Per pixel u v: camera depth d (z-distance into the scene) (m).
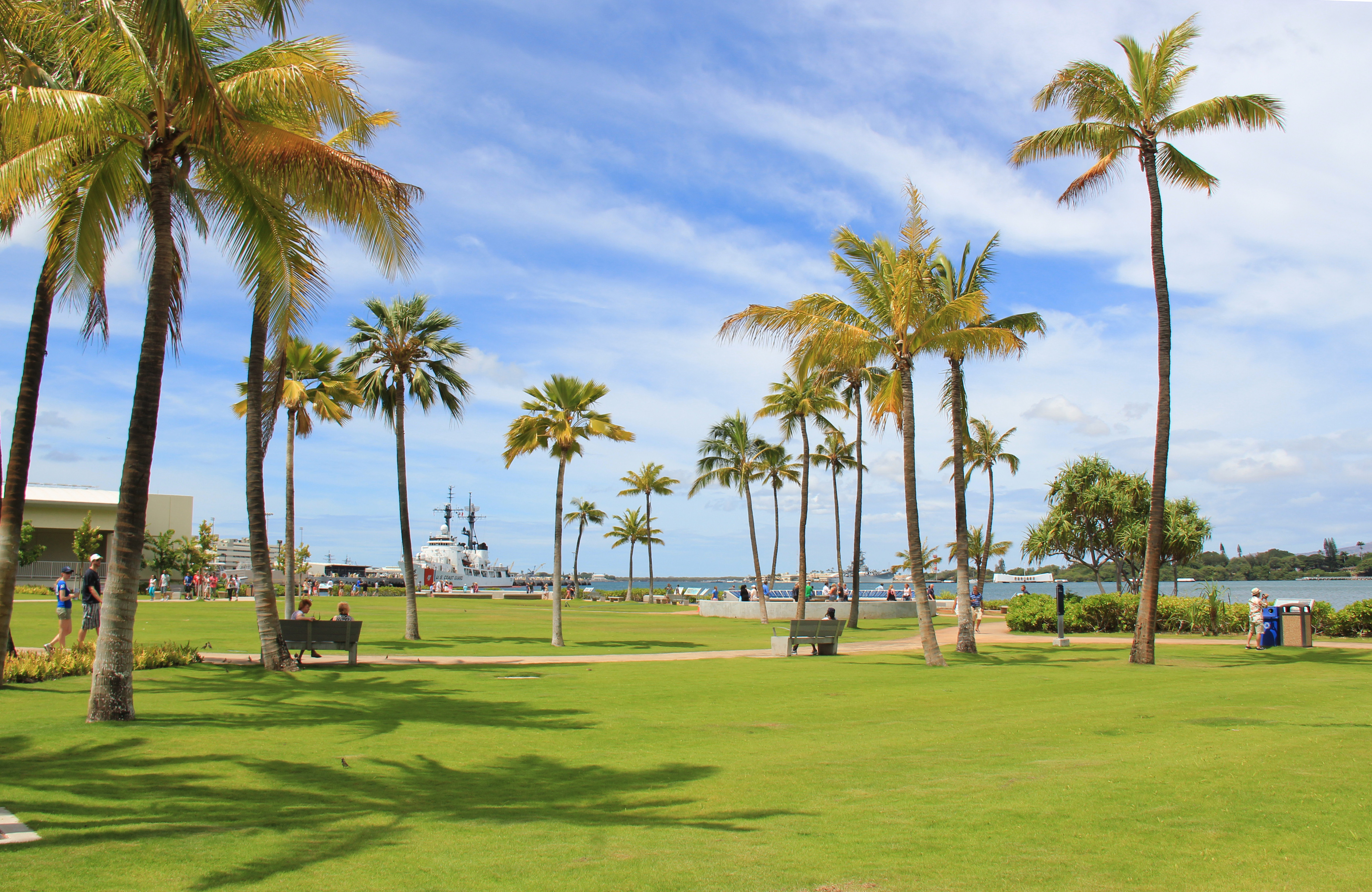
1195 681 16.45
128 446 11.17
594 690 14.85
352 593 74.56
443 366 29.38
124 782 7.72
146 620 31.59
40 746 9.21
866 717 11.97
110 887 4.94
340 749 9.41
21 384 13.13
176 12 9.52
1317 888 5.02
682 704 13.18
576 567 84.50
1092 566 46.72
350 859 5.55
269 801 7.18
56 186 11.95
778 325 21.50
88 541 59.28
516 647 24.91
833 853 5.72
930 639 19.89
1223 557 133.38
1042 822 6.51
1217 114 20.16
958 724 11.35
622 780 8.11
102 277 12.53
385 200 12.09
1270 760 8.81
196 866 5.35
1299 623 24.72
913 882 5.11
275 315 12.35
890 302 21.67
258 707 12.34
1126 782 7.86
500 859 5.56
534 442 26.67
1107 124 21.20
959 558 24.05
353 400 31.83
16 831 6.13
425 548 104.56
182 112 11.12
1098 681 16.42
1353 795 7.33
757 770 8.50
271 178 12.08
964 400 25.59
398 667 18.39
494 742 9.97
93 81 11.82
